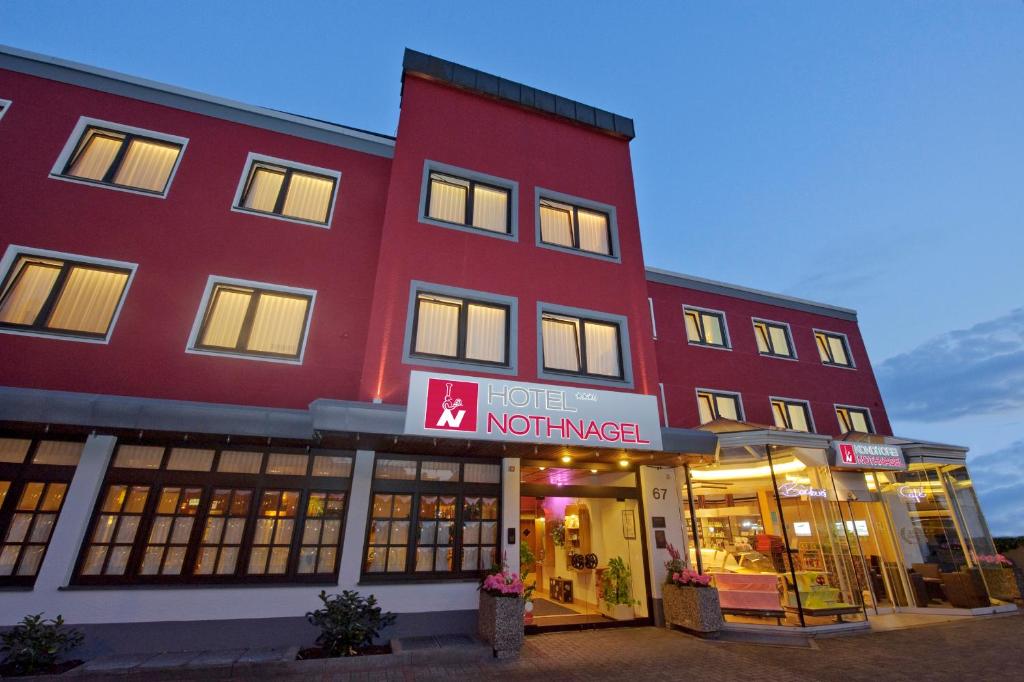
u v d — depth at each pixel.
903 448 11.61
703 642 7.83
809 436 9.54
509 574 7.60
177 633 6.34
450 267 9.32
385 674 5.93
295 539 7.17
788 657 7.07
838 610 9.04
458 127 10.70
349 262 9.23
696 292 14.98
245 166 9.34
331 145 10.14
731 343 14.66
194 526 6.88
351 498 7.52
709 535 13.39
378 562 7.48
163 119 9.17
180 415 6.54
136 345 7.50
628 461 9.23
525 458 8.75
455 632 7.42
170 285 8.02
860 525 11.44
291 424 6.92
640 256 11.21
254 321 8.35
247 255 8.65
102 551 6.50
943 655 7.16
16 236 7.52
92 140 8.74
